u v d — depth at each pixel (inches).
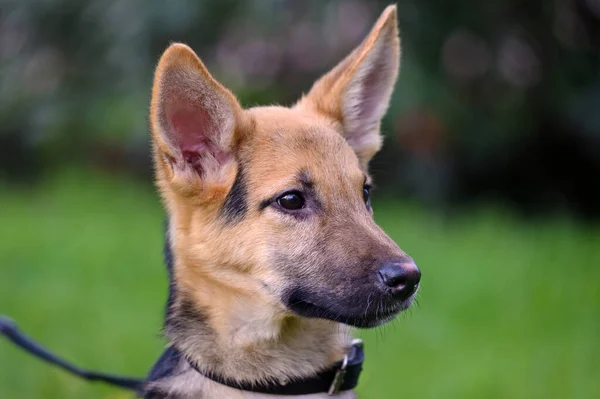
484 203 669.3
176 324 209.6
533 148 679.1
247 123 210.5
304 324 205.6
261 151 208.5
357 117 239.0
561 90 630.5
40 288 428.8
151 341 364.2
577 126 642.8
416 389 324.5
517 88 645.3
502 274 437.1
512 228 565.9
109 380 234.8
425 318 378.6
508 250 487.8
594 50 644.7
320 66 673.6
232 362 203.6
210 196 205.6
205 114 208.2
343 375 205.6
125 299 410.6
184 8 577.0
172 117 206.7
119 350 355.6
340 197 206.8
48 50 674.8
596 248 497.7
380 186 658.2
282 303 203.0
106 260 471.8
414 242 494.6
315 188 206.1
